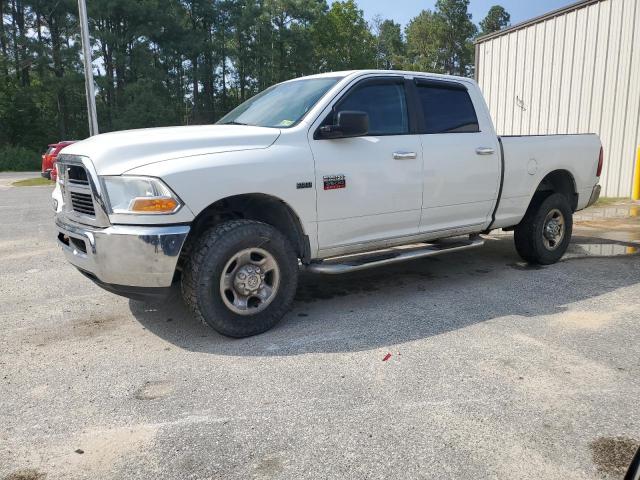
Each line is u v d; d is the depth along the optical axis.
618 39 11.80
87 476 2.65
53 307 5.22
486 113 5.90
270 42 59.56
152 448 2.86
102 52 50.12
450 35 77.69
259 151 4.30
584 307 5.01
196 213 3.97
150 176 3.88
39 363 3.94
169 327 4.63
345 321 4.72
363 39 71.00
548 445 2.84
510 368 3.73
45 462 2.76
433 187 5.31
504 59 14.85
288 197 4.39
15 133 48.75
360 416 3.13
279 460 2.74
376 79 5.07
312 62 63.56
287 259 4.45
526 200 6.20
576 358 3.88
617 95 11.95
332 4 68.12
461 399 3.31
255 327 4.36
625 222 9.66
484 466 2.67
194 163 4.01
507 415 3.12
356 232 4.91
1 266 6.91
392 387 3.47
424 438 2.91
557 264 6.71
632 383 3.50
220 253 4.10
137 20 50.53
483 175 5.71
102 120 51.66
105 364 3.90
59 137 51.59
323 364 3.83
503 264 6.74
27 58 48.97
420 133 5.29
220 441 2.91
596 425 3.02
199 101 60.12
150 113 48.25
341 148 4.71
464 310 4.97
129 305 5.24
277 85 5.69
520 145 6.05
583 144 6.75
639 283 5.77
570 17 12.84
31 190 18.45
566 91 13.08
